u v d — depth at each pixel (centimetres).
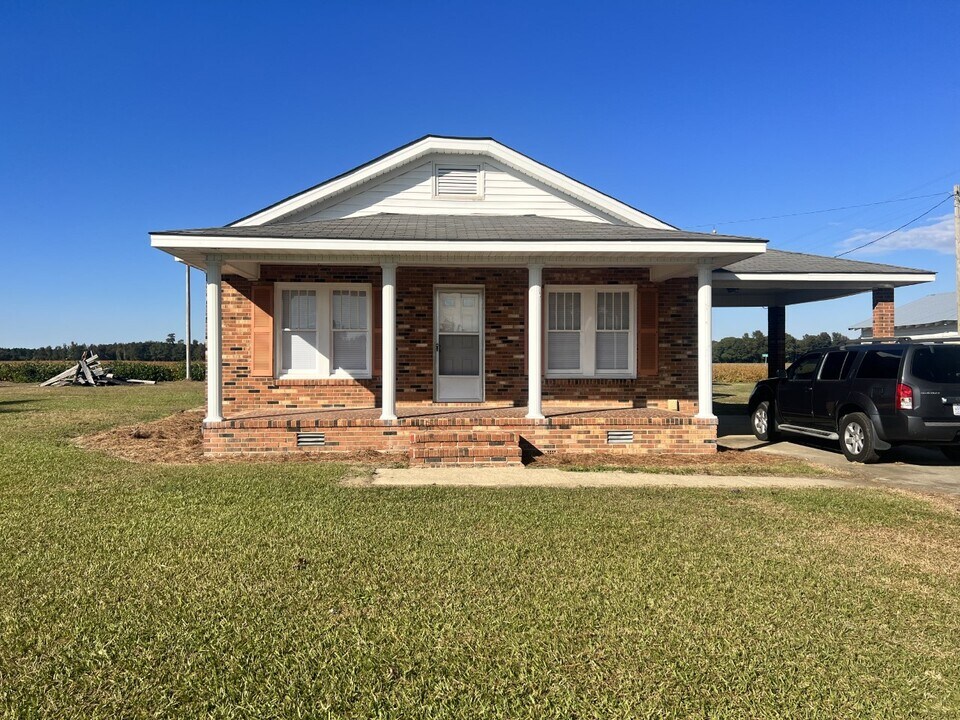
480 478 779
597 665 317
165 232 870
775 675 310
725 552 490
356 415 1024
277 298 1151
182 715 273
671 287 1198
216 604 381
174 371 3812
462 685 298
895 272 1159
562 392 1184
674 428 973
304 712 275
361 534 523
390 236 912
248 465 845
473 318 1178
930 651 336
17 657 317
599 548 495
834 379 995
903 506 644
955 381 865
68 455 906
